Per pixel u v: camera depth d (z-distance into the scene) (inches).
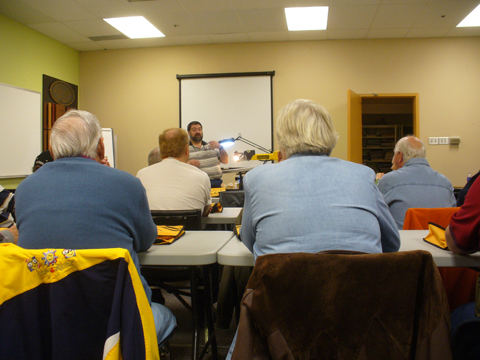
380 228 35.4
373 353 24.6
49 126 197.8
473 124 202.5
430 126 204.8
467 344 30.0
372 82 207.6
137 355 27.6
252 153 188.1
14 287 28.0
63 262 28.1
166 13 172.9
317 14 175.2
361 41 207.9
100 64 227.0
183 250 40.9
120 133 225.5
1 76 173.0
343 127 208.7
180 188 69.7
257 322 25.0
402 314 24.9
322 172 34.2
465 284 48.4
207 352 62.8
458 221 35.3
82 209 34.6
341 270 24.9
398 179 73.5
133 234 37.9
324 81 210.1
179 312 81.7
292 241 31.5
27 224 34.9
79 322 28.3
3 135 164.6
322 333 24.8
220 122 216.2
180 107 218.8
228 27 190.5
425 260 25.5
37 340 28.4
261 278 25.5
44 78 198.4
